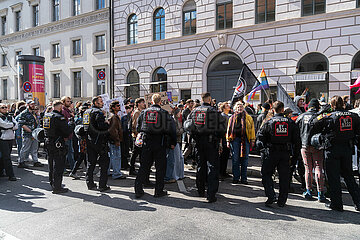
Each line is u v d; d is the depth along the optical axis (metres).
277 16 12.89
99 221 4.11
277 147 4.62
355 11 11.04
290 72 12.62
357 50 11.12
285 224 3.98
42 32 23.59
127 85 17.77
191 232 3.73
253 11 13.48
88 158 5.82
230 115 6.82
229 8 14.31
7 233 3.74
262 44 13.24
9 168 6.55
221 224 3.99
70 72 21.92
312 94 12.27
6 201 5.08
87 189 5.84
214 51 14.66
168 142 5.23
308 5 12.27
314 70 12.23
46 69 23.58
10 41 26.38
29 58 13.47
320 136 4.56
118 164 6.72
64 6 21.94
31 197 5.31
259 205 4.80
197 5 15.05
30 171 7.59
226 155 6.52
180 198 5.21
